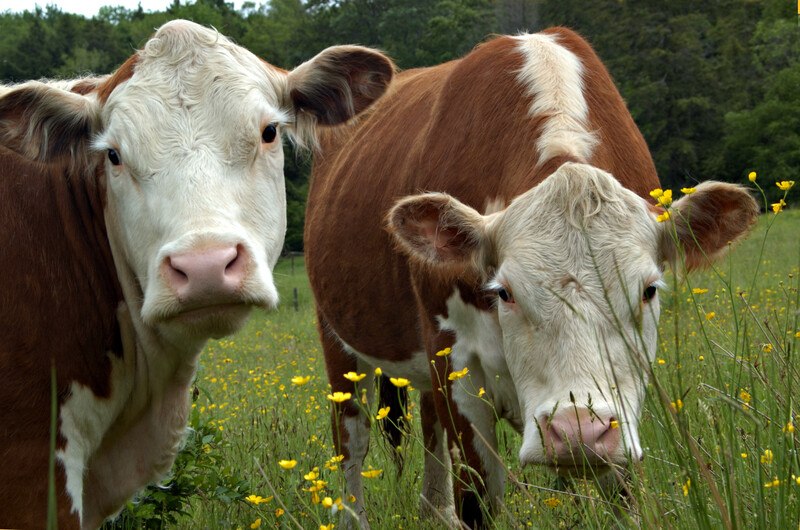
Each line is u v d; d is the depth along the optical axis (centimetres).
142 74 388
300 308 2141
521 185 438
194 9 5138
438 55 4909
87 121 406
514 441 580
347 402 650
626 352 376
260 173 386
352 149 653
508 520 394
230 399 835
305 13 5744
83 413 403
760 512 284
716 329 546
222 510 510
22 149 401
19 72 5206
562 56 484
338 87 450
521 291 387
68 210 409
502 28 5172
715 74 5531
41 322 391
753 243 2300
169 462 453
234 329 362
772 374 360
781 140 5194
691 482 279
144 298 377
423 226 436
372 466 630
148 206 367
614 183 399
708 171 5416
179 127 374
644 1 5566
